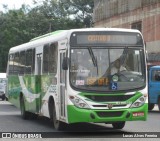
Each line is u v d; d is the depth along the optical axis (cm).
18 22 7388
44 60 1691
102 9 5603
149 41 4434
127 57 1426
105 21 5484
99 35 1421
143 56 1445
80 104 1377
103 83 1392
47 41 1656
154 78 2511
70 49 1405
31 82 1886
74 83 1388
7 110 2638
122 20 5012
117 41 1429
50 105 1616
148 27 4462
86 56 1407
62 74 1455
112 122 1429
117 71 1407
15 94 2239
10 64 2430
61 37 1481
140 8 4622
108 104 1380
